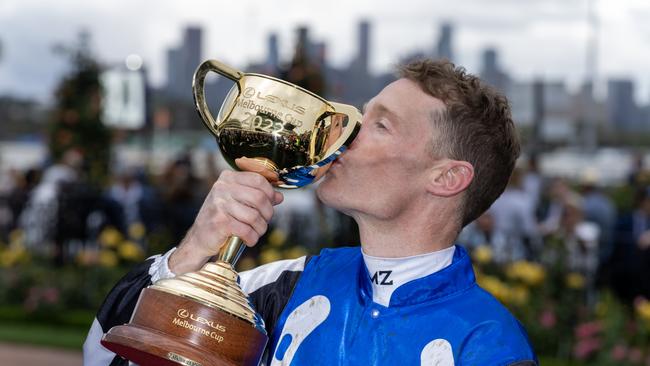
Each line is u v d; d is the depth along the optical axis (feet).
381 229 6.15
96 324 6.50
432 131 6.03
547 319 21.88
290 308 6.45
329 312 6.23
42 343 23.41
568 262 23.84
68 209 29.35
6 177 40.42
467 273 6.15
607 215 32.09
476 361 5.67
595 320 22.07
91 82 41.78
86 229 29.53
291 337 6.30
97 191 31.19
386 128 6.06
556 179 35.27
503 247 25.08
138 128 43.47
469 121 6.07
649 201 28.68
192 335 5.77
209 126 6.17
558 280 22.86
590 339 20.89
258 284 6.74
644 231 28.19
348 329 6.08
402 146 6.02
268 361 6.39
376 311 6.05
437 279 6.04
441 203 6.11
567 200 26.68
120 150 48.39
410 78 6.21
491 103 6.19
